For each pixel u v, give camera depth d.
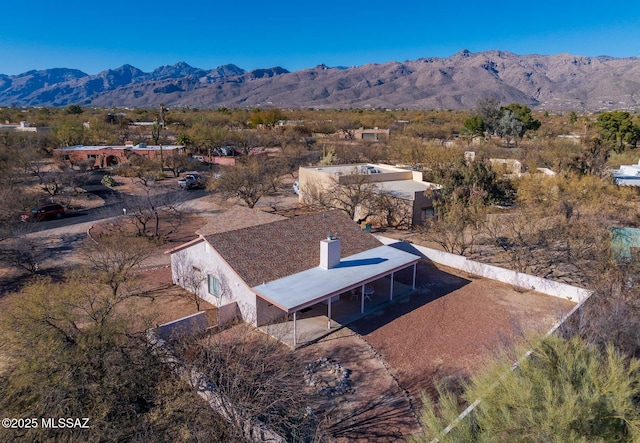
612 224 27.53
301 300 17.64
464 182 36.19
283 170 54.16
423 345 17.80
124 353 13.09
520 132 85.44
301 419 13.03
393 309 21.11
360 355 16.97
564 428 8.41
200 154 72.88
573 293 22.12
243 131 85.19
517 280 24.22
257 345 17.20
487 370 11.26
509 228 28.52
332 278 20.00
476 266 25.89
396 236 33.56
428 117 121.81
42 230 33.06
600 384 9.10
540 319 19.89
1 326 13.20
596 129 74.31
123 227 33.81
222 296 20.77
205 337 17.78
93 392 12.21
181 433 11.55
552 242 26.39
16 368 12.50
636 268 19.88
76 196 43.97
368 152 66.06
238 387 13.05
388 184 41.09
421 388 15.02
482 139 84.25
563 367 9.73
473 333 18.78
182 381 13.20
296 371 15.51
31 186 44.69
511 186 38.38
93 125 81.31
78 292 15.07
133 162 57.28
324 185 40.88
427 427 10.59
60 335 13.34
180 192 39.34
